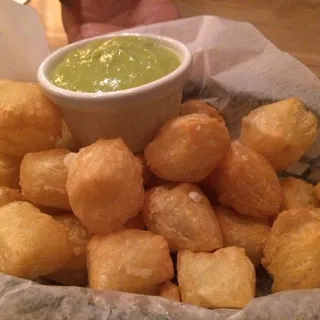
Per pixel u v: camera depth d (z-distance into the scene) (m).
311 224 0.14
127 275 0.13
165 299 0.12
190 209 0.14
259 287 0.15
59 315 0.11
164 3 0.28
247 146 0.16
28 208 0.14
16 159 0.17
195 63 0.21
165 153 0.15
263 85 0.20
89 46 0.17
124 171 0.14
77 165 0.14
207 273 0.13
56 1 0.30
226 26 0.21
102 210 0.14
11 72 0.20
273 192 0.15
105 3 0.28
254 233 0.15
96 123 0.16
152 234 0.14
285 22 0.27
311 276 0.13
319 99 0.19
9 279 0.12
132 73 0.16
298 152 0.17
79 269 0.15
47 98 0.16
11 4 0.20
